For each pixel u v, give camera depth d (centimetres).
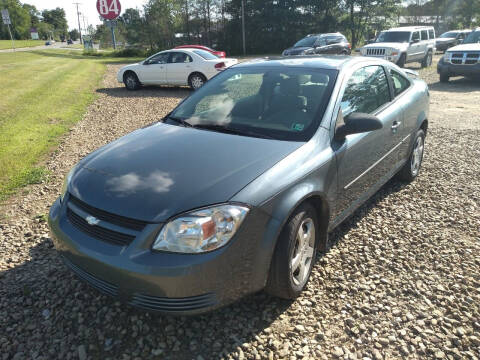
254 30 4619
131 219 223
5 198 465
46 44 10250
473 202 441
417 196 458
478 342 244
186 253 213
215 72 1384
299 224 258
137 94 1366
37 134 771
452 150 638
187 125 329
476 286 297
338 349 237
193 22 4716
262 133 298
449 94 1193
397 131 405
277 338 246
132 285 218
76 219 251
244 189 231
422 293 289
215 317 263
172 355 233
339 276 307
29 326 256
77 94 1322
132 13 5012
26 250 349
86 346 240
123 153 286
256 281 238
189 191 229
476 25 4547
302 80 338
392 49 1658
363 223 393
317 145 283
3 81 1543
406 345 242
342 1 4425
